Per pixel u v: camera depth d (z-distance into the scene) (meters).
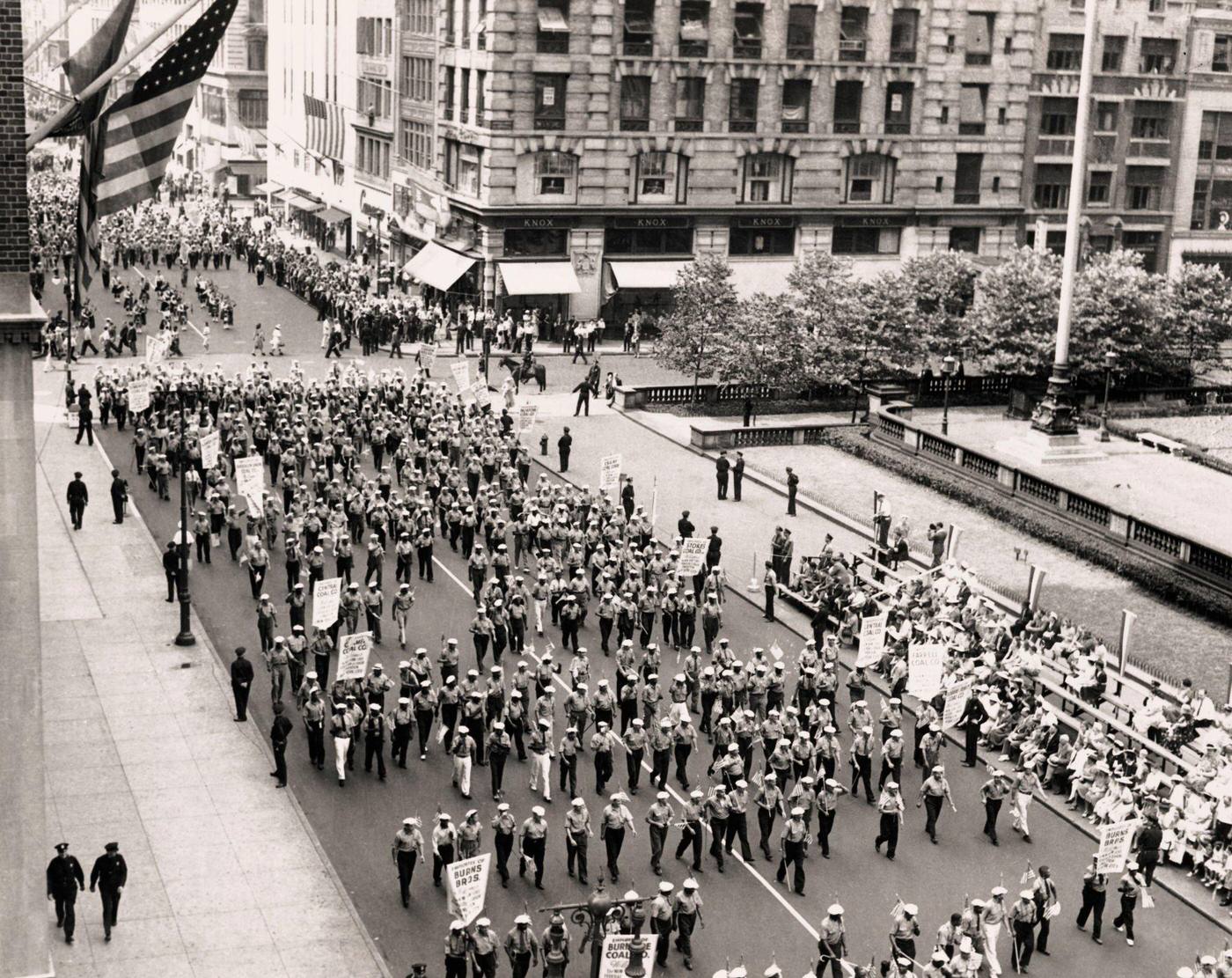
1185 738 38.31
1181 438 71.88
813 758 35.03
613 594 44.47
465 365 64.75
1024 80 97.19
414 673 37.16
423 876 31.75
